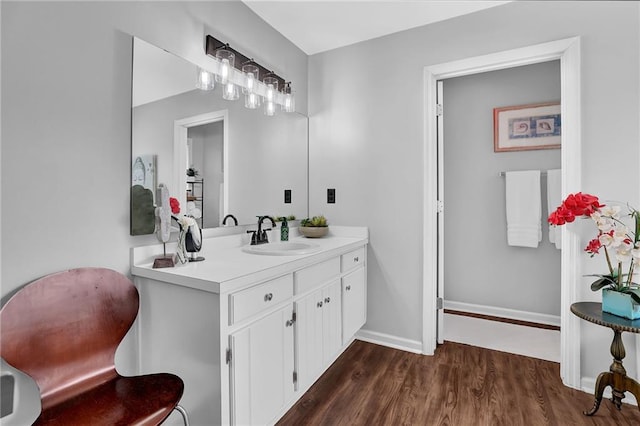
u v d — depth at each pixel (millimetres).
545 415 1671
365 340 2586
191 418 1345
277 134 2434
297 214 2676
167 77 1638
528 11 2043
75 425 987
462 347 2461
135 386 1203
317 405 1758
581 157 1879
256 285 1402
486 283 3182
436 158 2445
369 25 2367
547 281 2936
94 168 1361
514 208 2957
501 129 3084
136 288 1420
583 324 1902
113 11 1417
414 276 2402
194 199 1793
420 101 2365
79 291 1244
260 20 2277
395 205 2461
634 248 1626
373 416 1669
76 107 1299
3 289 1117
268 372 1468
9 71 1120
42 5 1197
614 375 1658
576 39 1894
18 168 1147
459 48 2246
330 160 2721
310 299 1787
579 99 1883
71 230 1291
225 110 1982
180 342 1361
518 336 2650
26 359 1099
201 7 1834
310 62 2807
